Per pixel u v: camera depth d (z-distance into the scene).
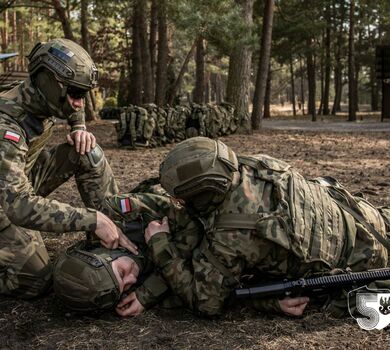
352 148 11.85
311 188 2.93
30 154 3.01
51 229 2.73
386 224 3.29
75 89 2.75
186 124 13.41
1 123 2.72
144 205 3.04
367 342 2.62
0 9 18.27
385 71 23.59
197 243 2.88
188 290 2.74
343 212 2.99
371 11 30.31
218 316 2.86
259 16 26.48
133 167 8.45
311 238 2.76
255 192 2.72
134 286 2.97
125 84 27.75
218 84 56.22
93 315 2.87
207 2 12.91
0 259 2.97
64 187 6.33
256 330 2.73
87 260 2.73
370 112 40.50
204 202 2.64
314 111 25.58
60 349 2.58
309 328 2.75
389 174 7.72
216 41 14.54
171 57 24.23
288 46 30.67
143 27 19.69
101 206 3.08
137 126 11.24
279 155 10.32
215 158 2.59
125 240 2.90
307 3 30.12
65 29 19.23
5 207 2.66
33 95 2.77
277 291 2.74
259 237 2.66
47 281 3.06
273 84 78.00
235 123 15.73
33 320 2.85
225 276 2.71
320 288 2.79
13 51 32.22
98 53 30.50
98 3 19.42
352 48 24.38
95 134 15.15
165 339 2.64
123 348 2.58
